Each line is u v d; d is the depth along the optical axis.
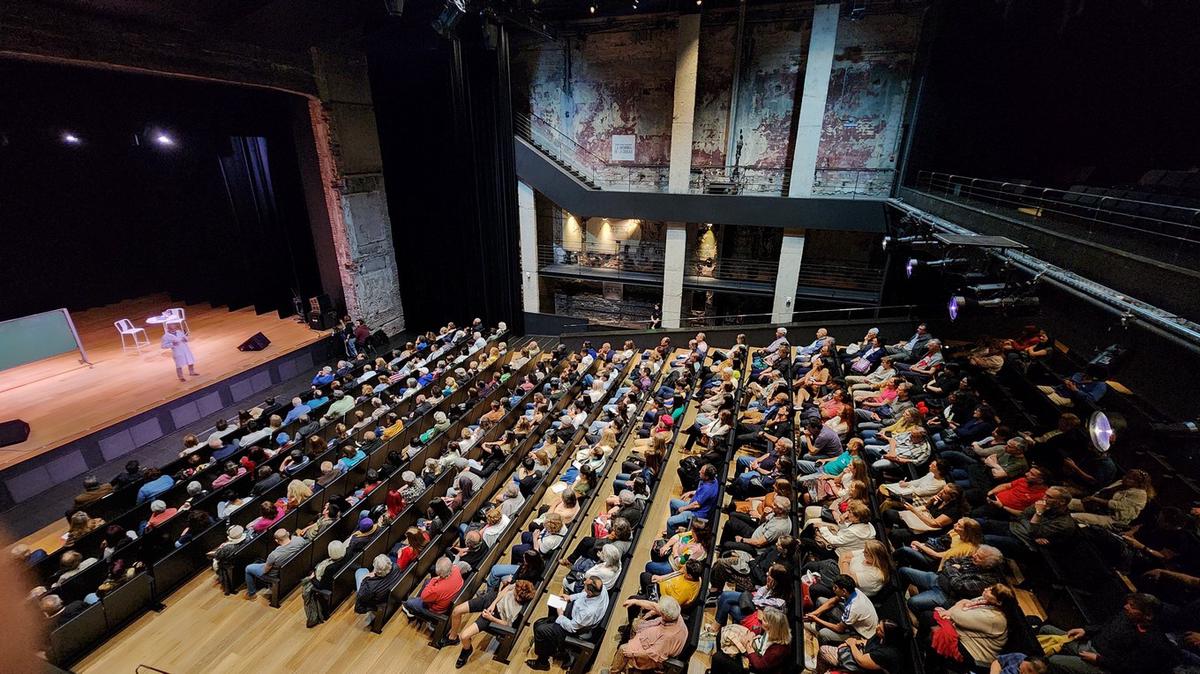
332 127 14.57
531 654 6.28
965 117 13.73
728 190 17.19
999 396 8.70
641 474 8.04
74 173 15.53
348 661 6.30
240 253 16.69
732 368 11.76
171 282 17.91
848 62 15.20
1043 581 5.80
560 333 19.53
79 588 6.86
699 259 18.77
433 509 7.69
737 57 15.84
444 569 6.42
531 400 11.36
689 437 9.60
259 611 7.04
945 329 12.18
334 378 12.73
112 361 13.45
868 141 15.66
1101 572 5.28
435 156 16.72
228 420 12.27
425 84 15.84
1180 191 8.70
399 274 17.69
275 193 15.28
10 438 9.74
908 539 6.45
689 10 15.03
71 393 11.72
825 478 7.51
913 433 7.75
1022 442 6.81
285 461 9.27
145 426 11.20
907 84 14.89
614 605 6.14
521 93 18.50
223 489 8.55
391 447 10.06
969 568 5.36
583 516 7.55
